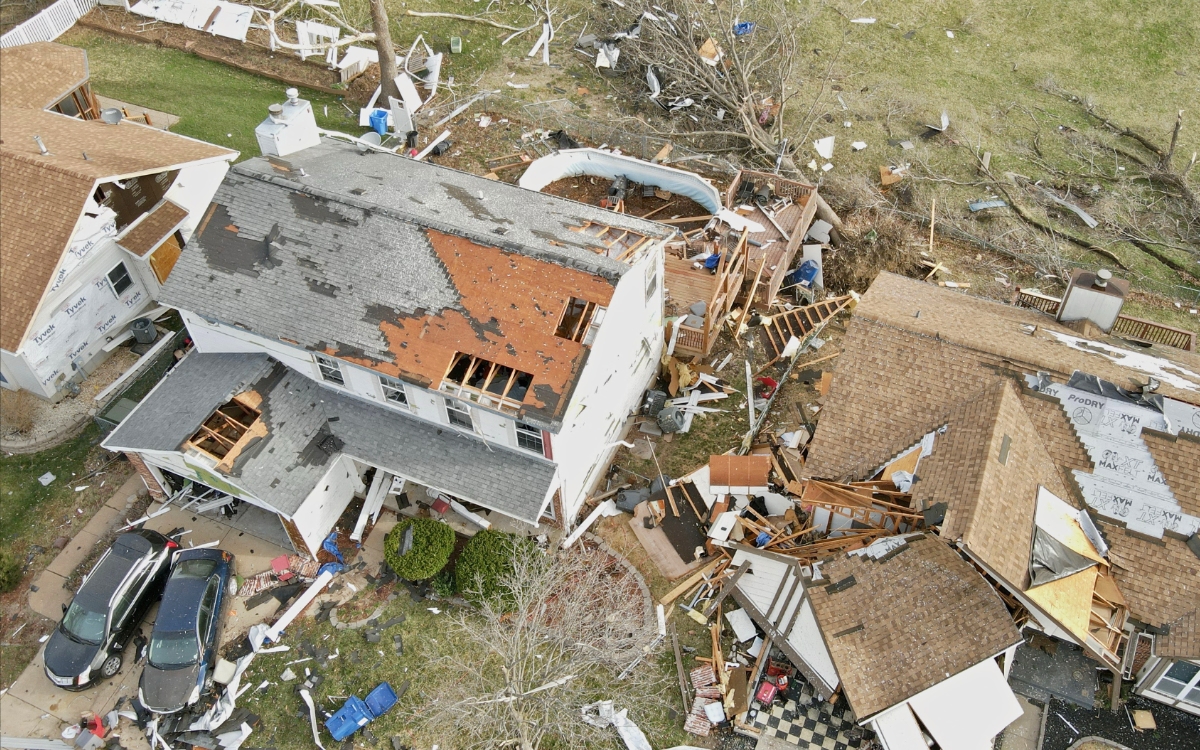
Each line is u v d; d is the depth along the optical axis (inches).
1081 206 1430.9
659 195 1350.9
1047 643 882.8
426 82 1578.5
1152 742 828.6
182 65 1622.8
